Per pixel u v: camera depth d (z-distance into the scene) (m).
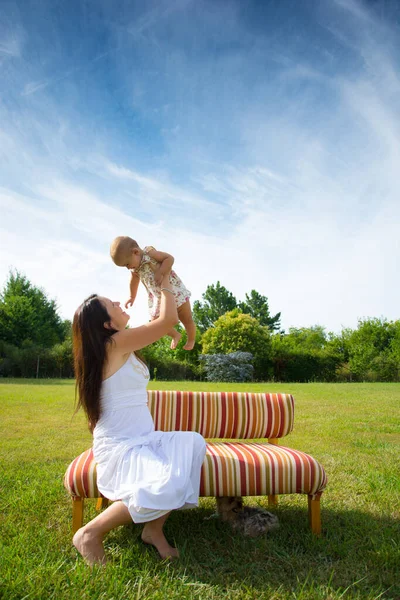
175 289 3.71
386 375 33.81
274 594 2.42
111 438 2.82
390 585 2.54
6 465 5.14
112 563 2.69
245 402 4.11
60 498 3.96
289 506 3.90
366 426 8.26
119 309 3.08
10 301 33.62
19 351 30.22
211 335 33.81
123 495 2.62
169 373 31.38
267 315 50.88
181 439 2.85
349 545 3.02
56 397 13.21
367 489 4.30
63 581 2.43
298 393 16.58
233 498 3.46
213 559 2.84
